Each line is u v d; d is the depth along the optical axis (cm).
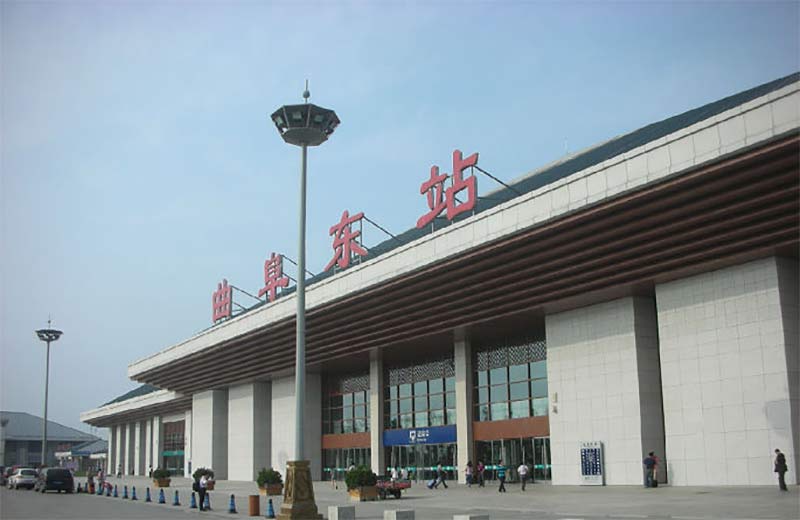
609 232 3362
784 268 3209
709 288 3419
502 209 3712
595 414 3912
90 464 14812
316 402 6391
